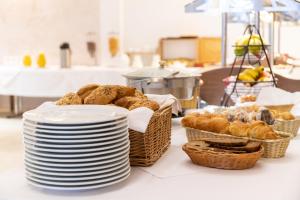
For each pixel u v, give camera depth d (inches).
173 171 40.9
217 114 52.8
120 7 219.9
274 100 65.9
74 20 209.5
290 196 34.7
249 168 42.1
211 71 101.8
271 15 102.2
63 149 35.0
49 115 37.7
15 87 167.8
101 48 209.8
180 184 37.2
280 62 117.3
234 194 34.7
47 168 35.1
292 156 47.2
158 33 249.9
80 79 164.9
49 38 209.6
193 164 43.4
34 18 208.7
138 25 249.3
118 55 196.4
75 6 209.0
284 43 220.1
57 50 209.2
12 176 39.9
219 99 100.8
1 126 67.1
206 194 34.7
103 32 209.6
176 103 62.4
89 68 175.9
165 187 36.4
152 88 64.8
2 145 53.3
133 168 41.8
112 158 36.1
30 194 34.9
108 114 38.3
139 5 248.8
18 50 210.2
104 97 46.3
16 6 208.8
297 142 54.7
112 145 36.2
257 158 41.8
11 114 191.3
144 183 37.5
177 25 248.8
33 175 36.0
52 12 208.8
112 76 165.0
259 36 73.3
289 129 56.5
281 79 94.2
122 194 34.8
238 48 75.0
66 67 176.4
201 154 41.8
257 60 76.5
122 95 48.0
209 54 237.1
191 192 35.1
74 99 46.4
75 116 37.2
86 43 209.5
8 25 209.8
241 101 69.7
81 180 34.9
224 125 48.4
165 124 48.3
